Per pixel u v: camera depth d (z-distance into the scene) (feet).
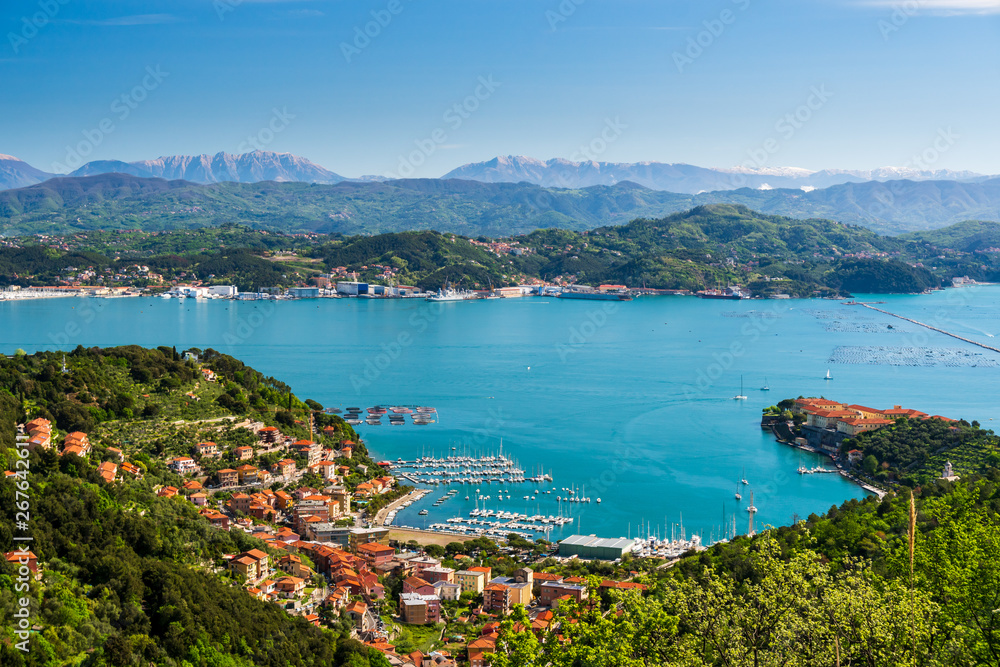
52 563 484.74
